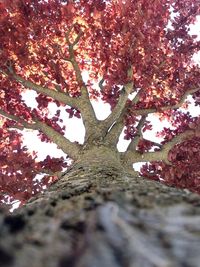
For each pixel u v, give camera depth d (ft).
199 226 4.80
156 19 22.52
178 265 3.90
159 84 26.03
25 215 6.07
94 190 9.23
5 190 22.81
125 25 21.76
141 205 5.73
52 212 6.36
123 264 3.87
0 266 3.60
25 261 3.78
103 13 24.43
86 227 4.70
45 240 4.46
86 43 28.63
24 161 23.53
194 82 26.35
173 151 24.04
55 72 25.00
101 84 27.73
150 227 4.75
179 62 25.35
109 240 4.25
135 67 22.70
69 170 16.24
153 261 3.95
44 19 23.72
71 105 24.75
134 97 25.25
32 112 27.58
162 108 26.08
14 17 22.98
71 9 23.39
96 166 15.43
